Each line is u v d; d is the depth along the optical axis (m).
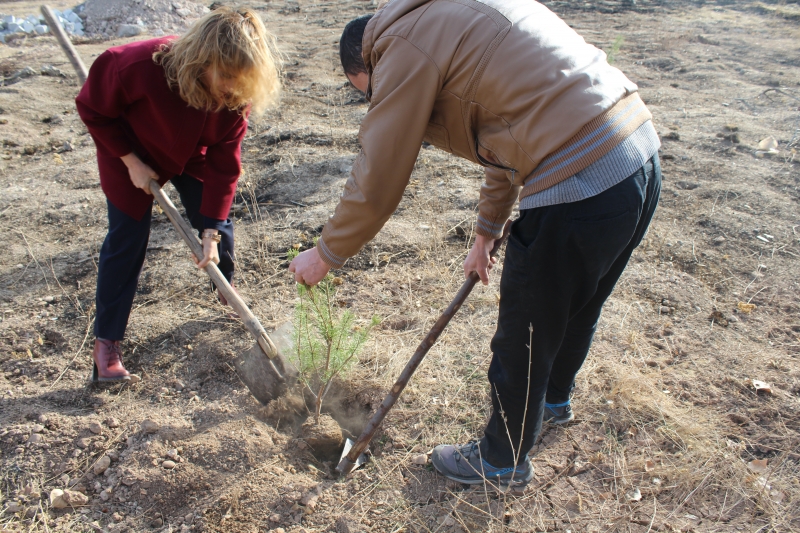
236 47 2.06
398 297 3.30
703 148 5.09
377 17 1.69
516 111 1.58
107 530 2.13
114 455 2.37
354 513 2.16
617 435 2.43
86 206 4.38
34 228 4.09
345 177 4.71
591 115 1.54
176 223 2.54
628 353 2.84
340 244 1.82
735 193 4.29
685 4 11.80
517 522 2.11
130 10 11.30
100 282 2.62
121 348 3.00
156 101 2.29
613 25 10.05
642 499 2.16
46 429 2.47
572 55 1.60
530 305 1.73
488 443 2.13
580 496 2.18
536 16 1.64
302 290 2.32
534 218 1.65
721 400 2.56
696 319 3.08
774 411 2.48
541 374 1.87
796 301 3.18
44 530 2.12
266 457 2.35
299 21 11.06
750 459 2.29
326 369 2.46
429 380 2.71
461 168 4.86
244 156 5.20
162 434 2.41
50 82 7.16
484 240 2.26
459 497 2.20
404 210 4.23
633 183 1.60
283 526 2.13
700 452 2.29
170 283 3.47
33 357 2.96
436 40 1.58
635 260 3.60
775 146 5.04
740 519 2.05
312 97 6.70
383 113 1.63
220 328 3.11
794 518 2.03
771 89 6.53
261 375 2.64
